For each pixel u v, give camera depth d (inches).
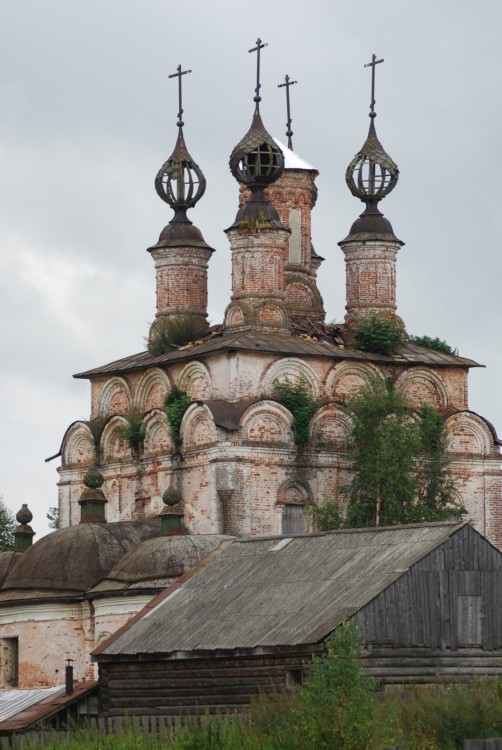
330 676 1941.4
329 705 1915.6
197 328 3481.8
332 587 2311.8
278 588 2381.9
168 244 3521.2
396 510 3216.0
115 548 3038.9
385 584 2246.6
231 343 3260.3
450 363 3444.9
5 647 3046.3
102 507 3154.5
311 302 3548.2
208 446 3223.4
